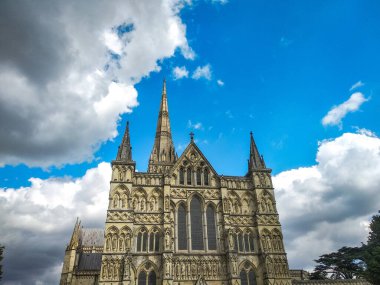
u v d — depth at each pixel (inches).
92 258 3764.8
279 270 2458.2
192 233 2534.5
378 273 2244.1
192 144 2883.9
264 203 2726.4
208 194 2696.9
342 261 3516.2
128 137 2856.8
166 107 4783.5
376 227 3238.2
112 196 2491.4
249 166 2933.1
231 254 2405.3
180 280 2320.4
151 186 2628.0
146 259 2346.2
